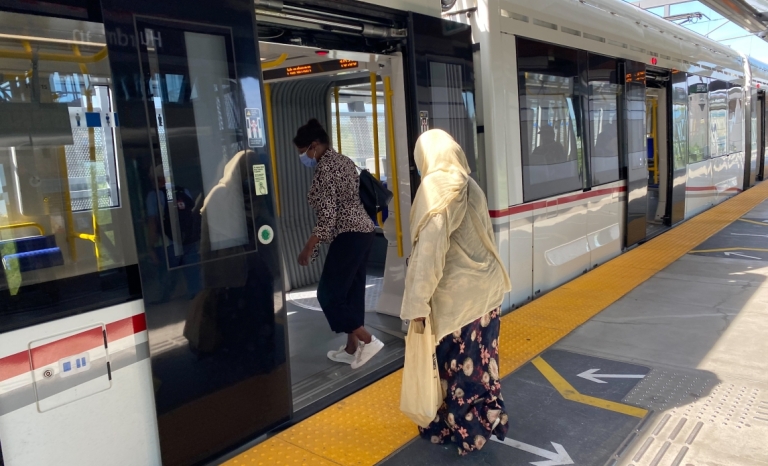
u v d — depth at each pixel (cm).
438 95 422
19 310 217
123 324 246
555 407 336
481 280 269
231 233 280
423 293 252
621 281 593
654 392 350
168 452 261
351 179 385
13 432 216
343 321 387
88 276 235
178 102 258
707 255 696
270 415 306
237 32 279
